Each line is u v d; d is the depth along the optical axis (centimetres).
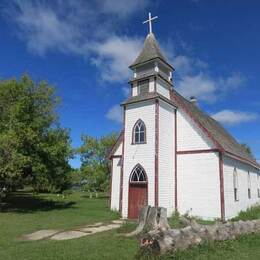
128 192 2242
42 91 2730
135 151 2278
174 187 2294
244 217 2239
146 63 2450
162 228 1064
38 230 1535
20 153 2314
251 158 3375
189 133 2353
